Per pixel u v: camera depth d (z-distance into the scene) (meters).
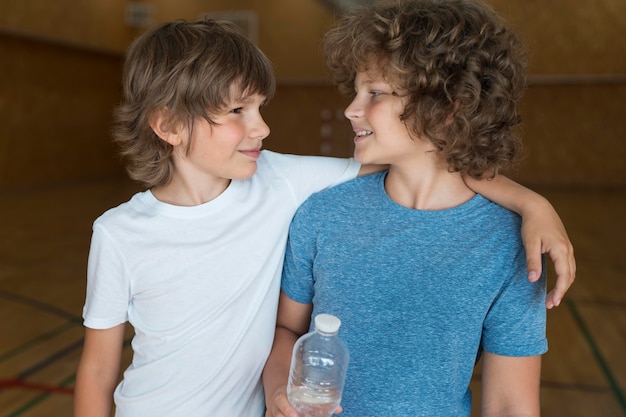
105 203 7.14
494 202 0.94
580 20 9.03
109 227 0.95
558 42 9.15
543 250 0.80
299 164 1.06
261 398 1.04
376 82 0.91
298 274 1.02
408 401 0.89
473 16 0.90
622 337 3.02
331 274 0.94
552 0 9.05
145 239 0.95
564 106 9.40
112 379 1.01
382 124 0.91
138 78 0.96
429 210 0.94
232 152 0.93
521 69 0.96
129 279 0.95
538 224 0.83
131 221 0.96
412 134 0.90
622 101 9.16
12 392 2.24
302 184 1.03
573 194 8.49
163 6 9.99
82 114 9.38
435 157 0.94
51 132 8.71
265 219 0.99
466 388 0.93
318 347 0.75
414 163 0.95
